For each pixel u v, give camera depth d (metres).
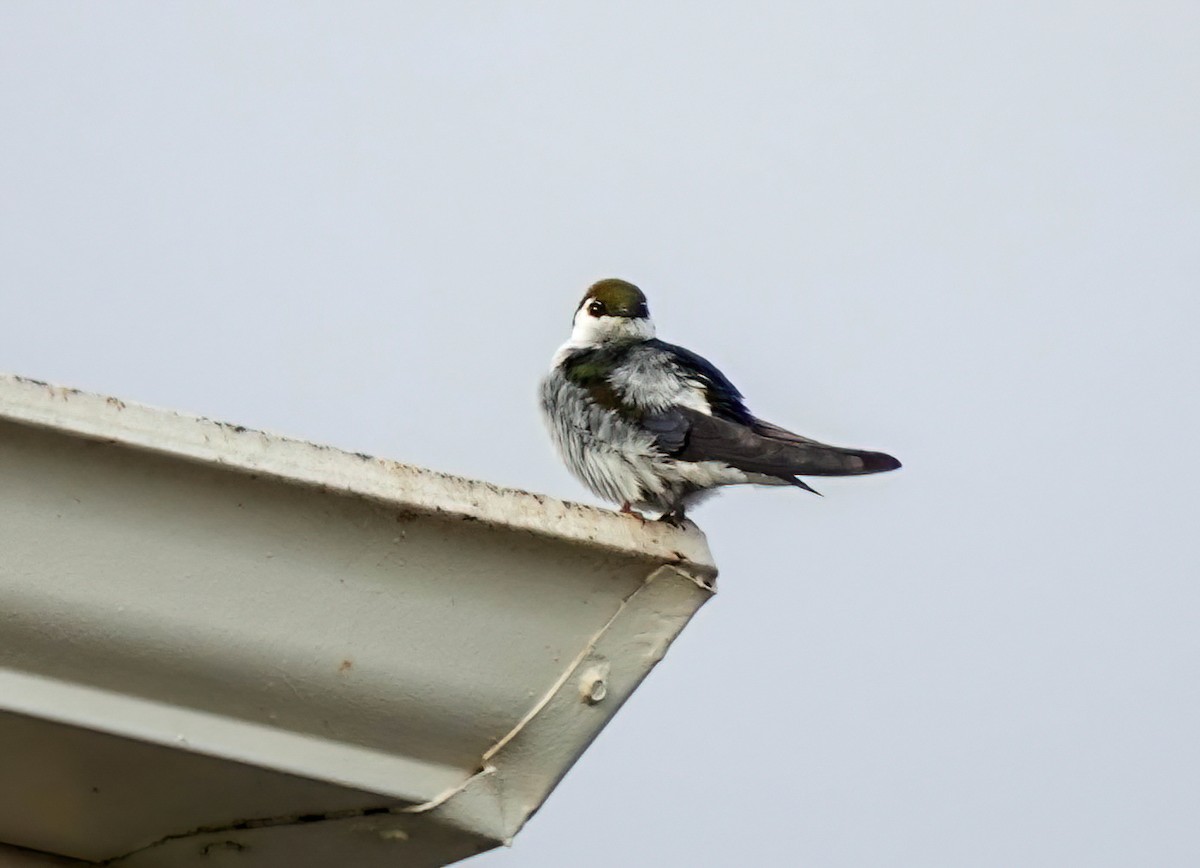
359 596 4.79
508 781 5.01
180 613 4.64
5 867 5.09
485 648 4.91
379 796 4.85
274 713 4.77
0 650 4.56
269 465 4.66
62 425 4.50
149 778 4.81
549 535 4.90
